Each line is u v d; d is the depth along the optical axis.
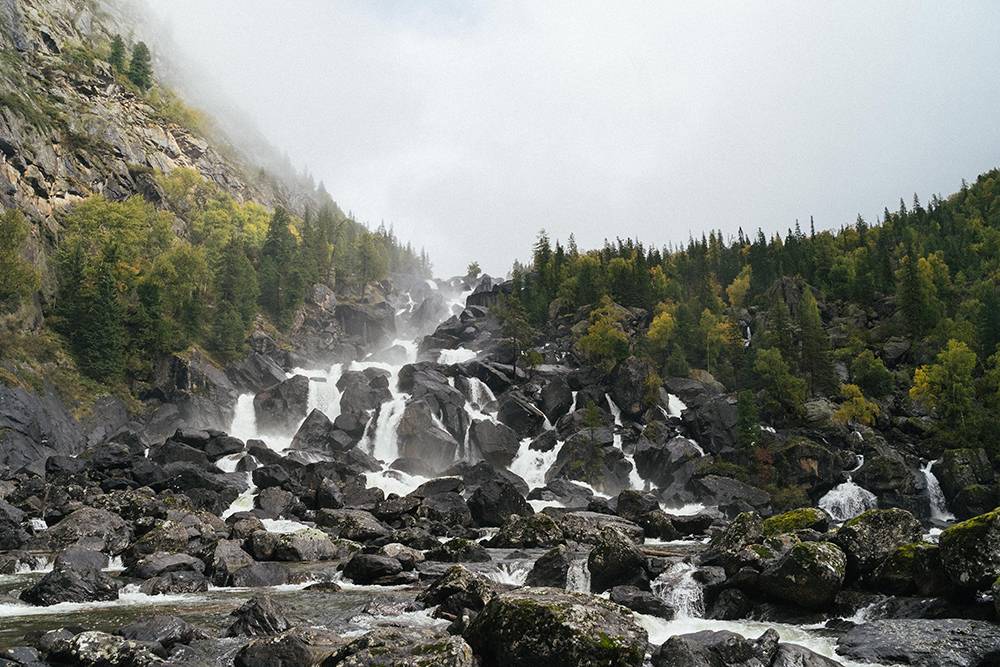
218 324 107.69
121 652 16.78
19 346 78.44
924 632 18.12
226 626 21.05
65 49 165.62
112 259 97.69
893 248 153.50
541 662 15.17
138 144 159.88
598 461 80.50
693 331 114.38
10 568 32.12
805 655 16.61
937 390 87.50
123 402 85.88
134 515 45.06
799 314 112.94
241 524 42.84
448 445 83.88
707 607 23.61
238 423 93.31
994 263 131.38
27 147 104.94
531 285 150.38
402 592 28.28
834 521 71.88
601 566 26.27
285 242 150.38
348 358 140.62
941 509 73.75
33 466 61.94
